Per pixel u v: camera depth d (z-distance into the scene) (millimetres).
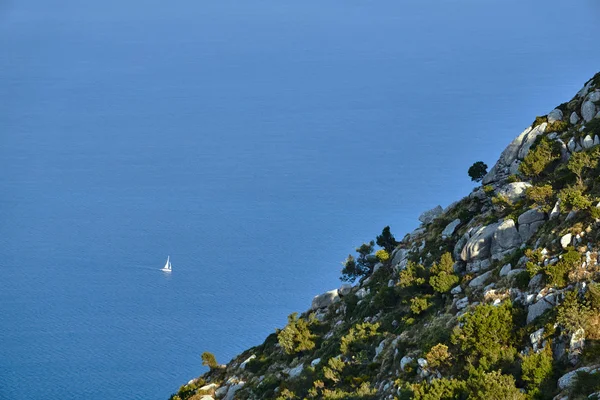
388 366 131000
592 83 177250
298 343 180500
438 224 180125
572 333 101500
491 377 97938
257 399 162250
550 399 94062
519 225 141875
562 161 160125
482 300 126188
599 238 117500
